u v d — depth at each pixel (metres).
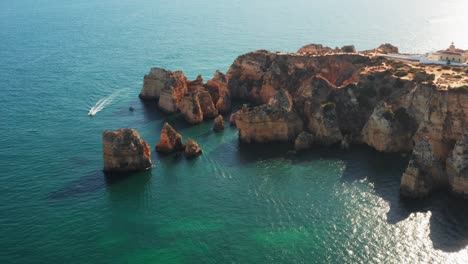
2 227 83.31
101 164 108.62
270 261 73.25
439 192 89.75
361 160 104.94
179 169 104.88
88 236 80.88
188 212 87.62
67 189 96.94
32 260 74.56
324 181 96.56
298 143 111.44
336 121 114.44
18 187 97.88
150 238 80.06
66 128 132.38
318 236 78.88
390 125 106.00
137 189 96.50
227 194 93.44
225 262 73.31
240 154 111.31
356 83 122.75
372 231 79.31
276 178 98.88
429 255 72.62
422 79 114.31
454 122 95.75
